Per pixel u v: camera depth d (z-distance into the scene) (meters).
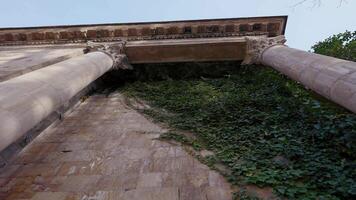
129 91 13.93
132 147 9.01
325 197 5.95
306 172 6.85
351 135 7.81
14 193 7.13
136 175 7.51
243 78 14.04
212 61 15.04
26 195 7.02
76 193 6.96
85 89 14.02
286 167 7.20
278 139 8.57
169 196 6.58
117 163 8.16
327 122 8.77
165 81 14.82
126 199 6.60
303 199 5.98
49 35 15.09
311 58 8.98
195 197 6.48
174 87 13.88
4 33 15.16
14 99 6.18
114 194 6.80
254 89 12.75
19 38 15.35
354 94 6.29
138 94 13.48
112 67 13.44
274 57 11.34
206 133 9.27
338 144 7.86
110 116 11.63
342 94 6.65
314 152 7.73
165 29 14.65
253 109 10.62
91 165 8.18
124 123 10.83
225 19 14.39
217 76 15.19
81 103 13.33
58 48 14.52
